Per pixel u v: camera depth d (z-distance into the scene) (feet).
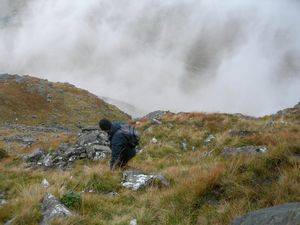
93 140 76.95
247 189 29.55
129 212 31.22
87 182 39.86
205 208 29.30
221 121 93.15
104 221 28.27
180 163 55.83
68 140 87.71
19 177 45.75
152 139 78.84
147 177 39.91
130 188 38.50
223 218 26.96
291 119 107.96
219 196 30.53
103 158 69.21
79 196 31.86
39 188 34.50
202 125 91.04
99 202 32.65
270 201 27.61
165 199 32.40
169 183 39.55
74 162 69.56
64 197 31.48
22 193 34.73
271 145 45.01
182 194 32.17
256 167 32.55
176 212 29.73
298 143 35.73
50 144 91.45
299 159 32.55
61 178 41.83
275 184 29.27
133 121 107.65
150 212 30.27
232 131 73.15
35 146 97.04
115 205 32.76
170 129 84.84
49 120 363.35
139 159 66.39
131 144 44.93
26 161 77.61
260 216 22.63
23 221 27.58
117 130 44.73
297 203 23.16
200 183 31.94
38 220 27.94
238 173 32.73
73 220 27.17
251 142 59.06
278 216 21.75
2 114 348.38
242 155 36.65
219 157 54.03
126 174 41.70
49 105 395.34
